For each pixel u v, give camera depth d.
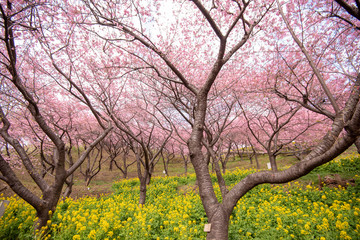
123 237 4.46
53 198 5.01
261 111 11.15
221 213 3.14
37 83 8.80
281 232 4.20
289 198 7.00
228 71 9.20
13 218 5.32
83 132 16.28
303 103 6.40
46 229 4.80
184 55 8.30
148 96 10.77
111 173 22.11
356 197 6.37
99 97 7.45
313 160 2.53
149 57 7.48
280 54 7.46
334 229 4.13
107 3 4.40
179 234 4.38
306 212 5.64
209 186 3.37
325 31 6.94
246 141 19.81
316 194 7.12
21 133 11.30
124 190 12.32
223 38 3.50
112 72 7.65
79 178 19.12
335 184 8.01
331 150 2.40
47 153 14.58
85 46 6.99
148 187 12.75
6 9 4.55
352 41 6.86
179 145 22.64
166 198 9.02
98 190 14.02
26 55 6.43
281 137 16.05
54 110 10.31
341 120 2.92
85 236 4.28
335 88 8.86
